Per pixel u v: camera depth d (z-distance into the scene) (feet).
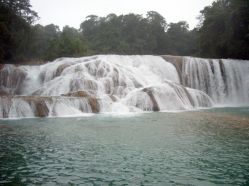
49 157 35.88
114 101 82.48
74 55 150.92
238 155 36.81
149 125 57.16
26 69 109.70
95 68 99.71
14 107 69.62
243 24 157.07
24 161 34.37
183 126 55.93
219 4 182.19
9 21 143.95
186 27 291.38
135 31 271.90
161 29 279.49
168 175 29.99
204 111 83.76
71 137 46.26
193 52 265.54
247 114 75.20
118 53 239.50
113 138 45.52
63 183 27.91
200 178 29.32
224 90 124.77
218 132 50.16
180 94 93.97
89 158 35.53
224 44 163.02
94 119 65.46
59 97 74.49
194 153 37.70
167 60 122.31
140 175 30.07
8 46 143.84
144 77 104.42
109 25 267.59
